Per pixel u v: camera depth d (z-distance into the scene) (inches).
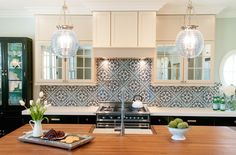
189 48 98.1
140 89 169.2
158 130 105.3
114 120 143.6
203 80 154.6
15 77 160.7
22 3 146.3
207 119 145.3
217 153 73.8
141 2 142.4
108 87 169.8
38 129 86.4
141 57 147.4
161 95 168.6
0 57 156.9
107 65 169.3
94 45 148.7
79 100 170.9
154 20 147.3
